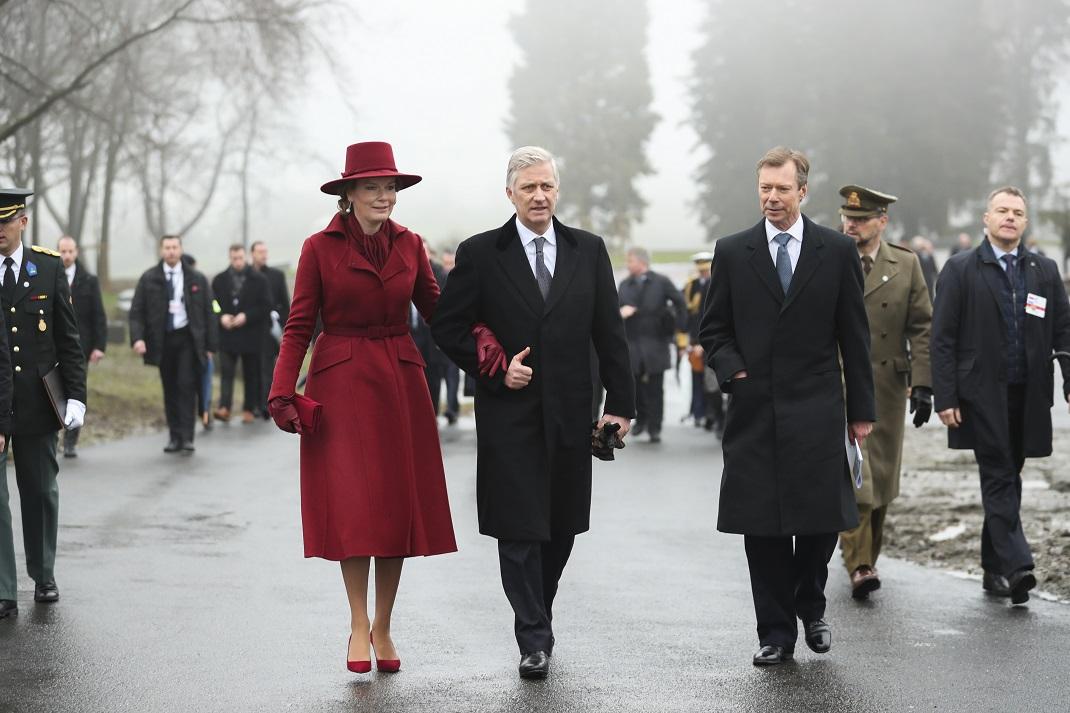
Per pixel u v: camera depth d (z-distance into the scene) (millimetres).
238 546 9953
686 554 9773
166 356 16516
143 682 6195
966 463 14844
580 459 6613
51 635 7117
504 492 6453
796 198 6699
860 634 7238
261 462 15469
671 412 23547
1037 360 8164
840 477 6652
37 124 39281
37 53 31562
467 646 6969
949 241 63250
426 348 20203
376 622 6512
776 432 6629
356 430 6453
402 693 6023
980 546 9789
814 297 6645
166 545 9961
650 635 7211
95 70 31312
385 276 6559
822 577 6871
